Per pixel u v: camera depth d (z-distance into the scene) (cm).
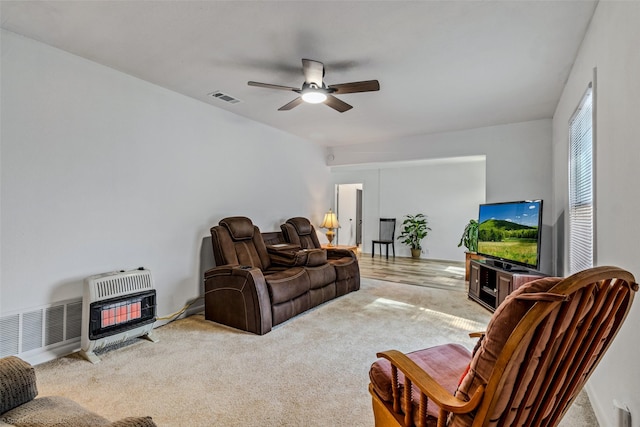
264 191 468
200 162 371
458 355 162
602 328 101
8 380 104
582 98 240
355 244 952
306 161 566
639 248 131
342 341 281
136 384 210
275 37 232
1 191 223
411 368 119
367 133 518
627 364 141
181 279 349
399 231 816
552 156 429
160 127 328
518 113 409
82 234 266
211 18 209
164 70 289
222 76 301
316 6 195
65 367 232
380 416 143
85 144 269
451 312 362
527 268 341
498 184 464
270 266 402
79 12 204
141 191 311
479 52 252
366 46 243
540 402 100
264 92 342
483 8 197
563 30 221
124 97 296
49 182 247
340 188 923
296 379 218
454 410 96
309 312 362
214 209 389
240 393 201
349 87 262
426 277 559
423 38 231
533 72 289
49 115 247
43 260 243
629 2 142
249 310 302
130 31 226
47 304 245
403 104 375
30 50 236
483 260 422
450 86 321
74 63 261
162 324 325
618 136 157
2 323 223
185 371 228
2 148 224
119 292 260
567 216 323
